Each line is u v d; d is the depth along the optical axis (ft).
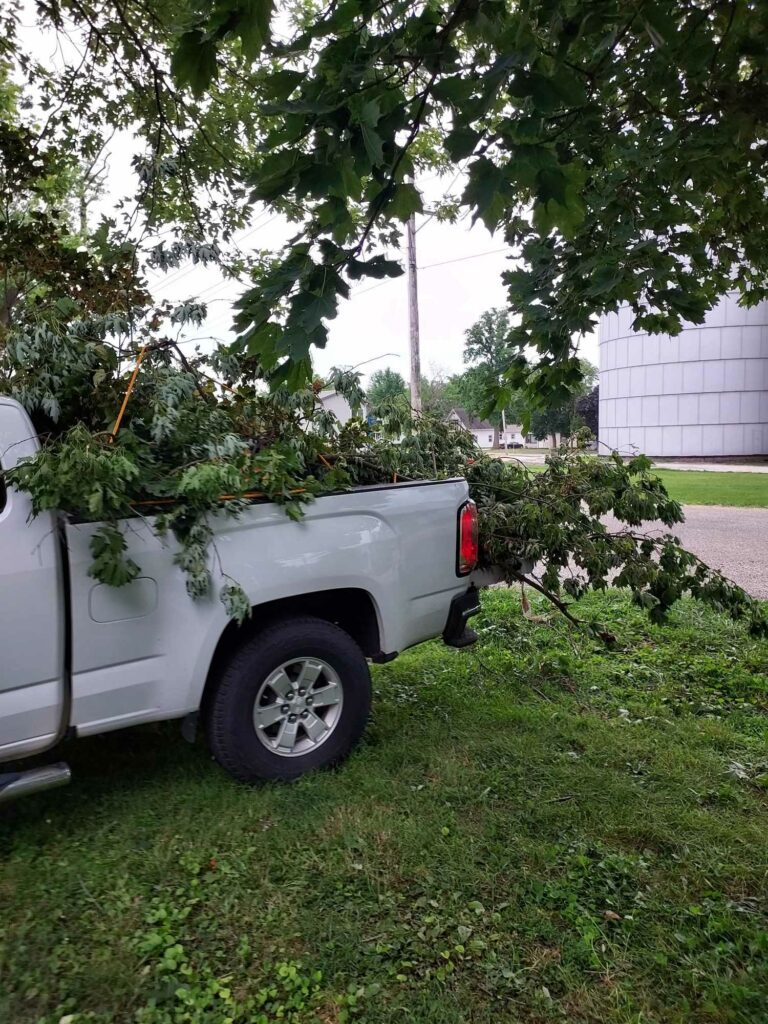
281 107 7.22
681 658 17.72
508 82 7.22
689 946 7.86
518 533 15.53
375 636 12.39
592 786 11.30
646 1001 7.20
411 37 7.77
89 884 8.73
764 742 13.20
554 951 7.85
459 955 7.72
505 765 12.01
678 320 15.71
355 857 9.41
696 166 12.54
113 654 9.86
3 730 9.23
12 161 20.13
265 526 10.95
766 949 7.79
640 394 128.77
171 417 10.85
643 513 15.65
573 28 7.86
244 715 10.81
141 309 12.65
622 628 20.26
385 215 9.08
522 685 15.90
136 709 10.14
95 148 24.31
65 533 9.51
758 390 120.78
